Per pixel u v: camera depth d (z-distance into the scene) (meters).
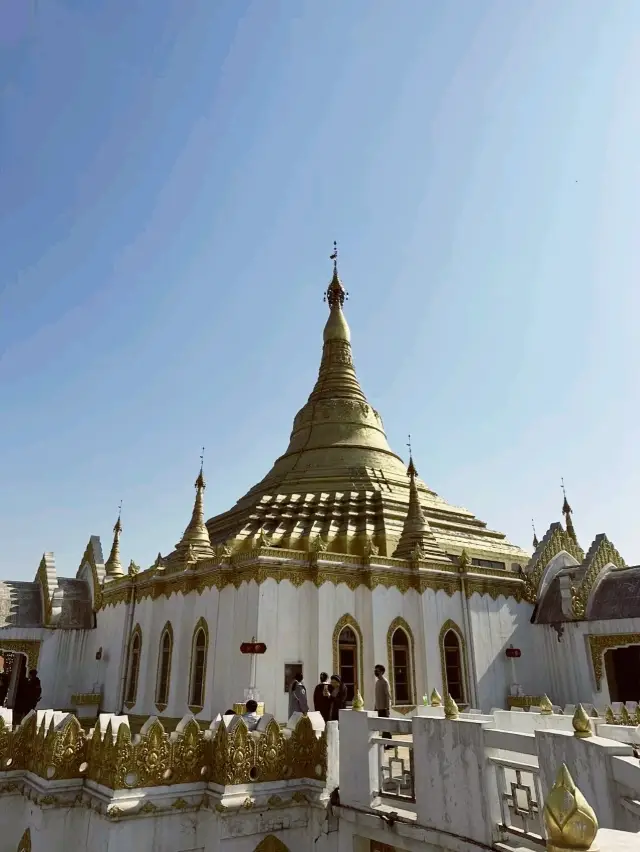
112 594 37.88
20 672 39.78
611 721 21.33
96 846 13.65
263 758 14.84
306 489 37.41
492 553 37.41
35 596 41.56
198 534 35.28
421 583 30.58
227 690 26.72
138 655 33.38
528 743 10.41
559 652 33.38
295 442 44.53
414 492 34.53
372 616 28.55
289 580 27.80
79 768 15.09
